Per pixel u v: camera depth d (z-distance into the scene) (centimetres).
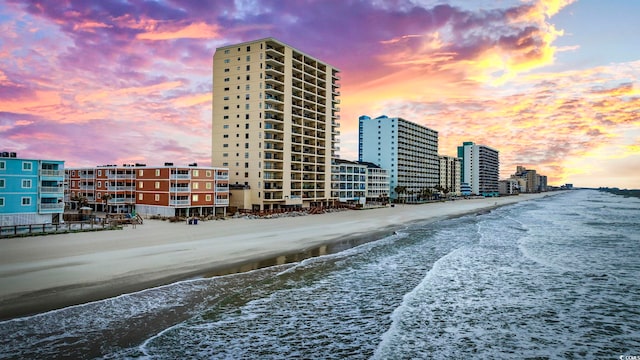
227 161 9700
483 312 2609
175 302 2577
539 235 6675
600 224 8825
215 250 4334
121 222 6500
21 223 5338
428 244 5356
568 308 2720
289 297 2800
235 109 9625
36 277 2972
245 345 2000
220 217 7844
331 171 11794
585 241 5950
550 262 4259
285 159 9688
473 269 3853
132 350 1877
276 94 9669
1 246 4188
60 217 5906
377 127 18412
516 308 2703
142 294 2694
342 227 7050
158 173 7912
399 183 18175
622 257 4597
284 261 3938
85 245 4356
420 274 3581
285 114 9738
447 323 2397
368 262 4050
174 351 1894
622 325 2417
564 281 3441
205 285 2983
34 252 3875
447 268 3866
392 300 2805
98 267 3344
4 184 5197
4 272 3092
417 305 2711
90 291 2698
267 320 2348
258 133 9262
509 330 2311
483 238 6094
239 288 2959
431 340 2139
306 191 10506
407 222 8431
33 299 2492
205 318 2334
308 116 10825
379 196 15575
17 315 2233
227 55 9775
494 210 13925
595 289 3198
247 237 5388
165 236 5250
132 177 8438
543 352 2033
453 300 2847
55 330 2059
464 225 8144
